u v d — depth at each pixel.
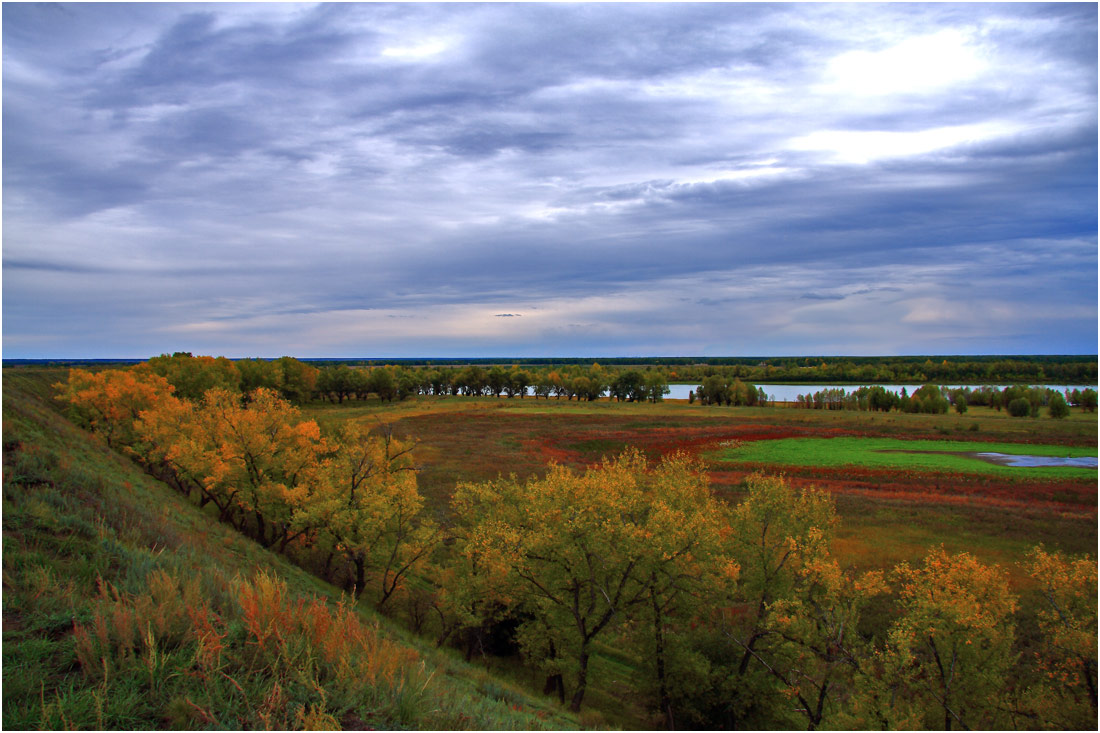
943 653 18.33
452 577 27.36
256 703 6.01
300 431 32.09
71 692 5.54
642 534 21.92
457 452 70.31
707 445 77.31
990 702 18.12
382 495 28.06
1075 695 18.97
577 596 23.11
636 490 26.41
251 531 33.69
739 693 21.70
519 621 27.55
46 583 7.55
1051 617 20.28
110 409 43.38
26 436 19.75
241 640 7.27
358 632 8.07
